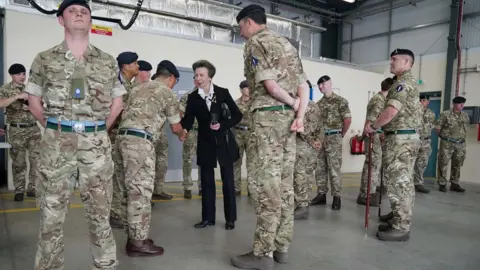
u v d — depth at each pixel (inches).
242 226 124.3
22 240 103.2
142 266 86.6
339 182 157.6
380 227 120.0
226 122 117.6
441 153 223.1
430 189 229.9
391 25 340.2
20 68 150.8
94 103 63.3
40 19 181.2
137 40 207.3
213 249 99.9
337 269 87.7
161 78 103.9
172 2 243.1
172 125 99.1
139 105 90.8
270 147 80.7
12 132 150.6
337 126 157.6
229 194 119.6
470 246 108.7
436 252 102.5
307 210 139.4
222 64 240.5
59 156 61.5
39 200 62.8
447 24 294.8
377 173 165.8
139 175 90.1
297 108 80.9
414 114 109.6
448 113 221.6
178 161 226.1
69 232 111.8
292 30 308.5
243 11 82.7
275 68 78.0
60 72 61.0
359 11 362.9
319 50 382.0
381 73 334.3
